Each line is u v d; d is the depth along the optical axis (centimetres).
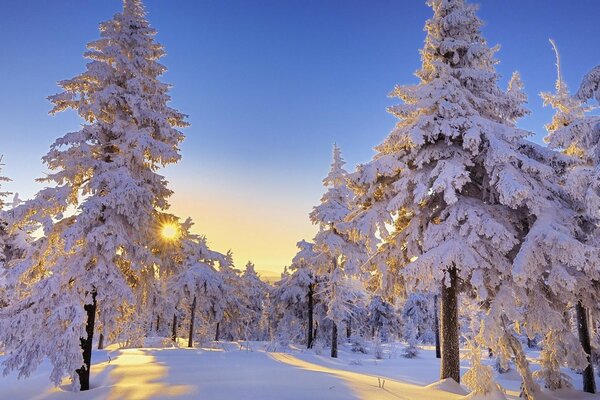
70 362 1100
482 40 1440
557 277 1085
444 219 1309
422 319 5450
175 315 4466
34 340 1118
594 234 1227
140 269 1377
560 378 1459
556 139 1019
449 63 1428
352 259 2727
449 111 1293
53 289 1164
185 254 1633
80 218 1234
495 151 1169
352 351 3625
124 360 1777
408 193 1312
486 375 962
